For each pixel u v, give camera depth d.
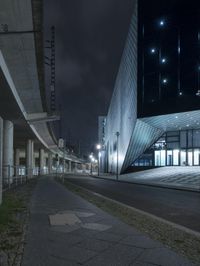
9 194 19.53
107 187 32.19
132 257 6.26
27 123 45.44
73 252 6.52
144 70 51.34
